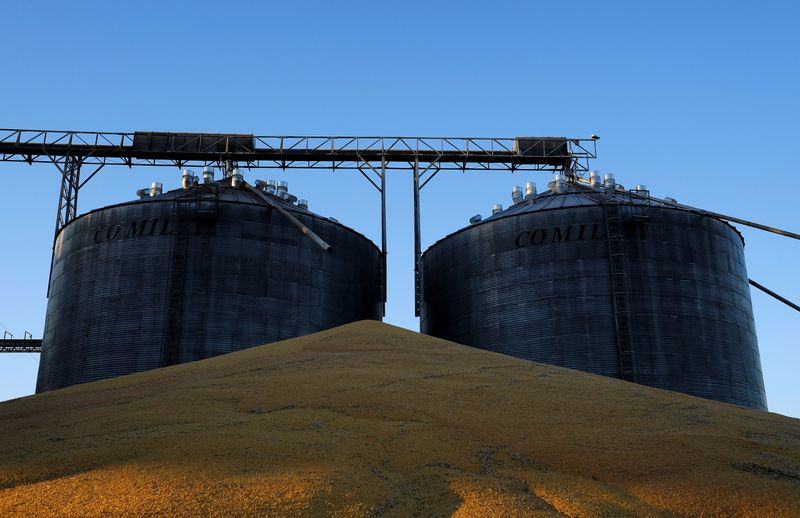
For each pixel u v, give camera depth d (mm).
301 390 32594
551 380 37375
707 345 67625
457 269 76438
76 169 86812
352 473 22266
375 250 82625
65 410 32312
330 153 88250
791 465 25703
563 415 30453
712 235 72250
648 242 69812
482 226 75375
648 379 65250
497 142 90375
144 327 67500
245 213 71750
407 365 39125
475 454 25391
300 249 73062
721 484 23000
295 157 88562
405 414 29094
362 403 30438
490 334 71250
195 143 88062
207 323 67562
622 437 27500
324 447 24609
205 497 19641
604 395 34719
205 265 69250
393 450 24969
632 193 75312
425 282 83125
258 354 44375
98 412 30750
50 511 18906
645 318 67125
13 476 21719
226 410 29672
